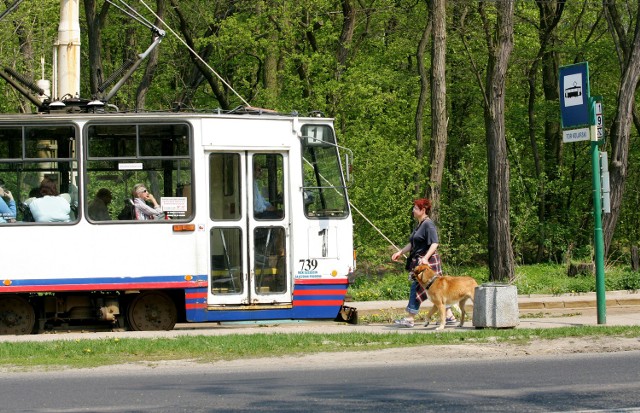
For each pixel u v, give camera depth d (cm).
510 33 4997
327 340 2497
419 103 6291
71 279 2920
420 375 2016
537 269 5531
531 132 7206
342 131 5306
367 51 6975
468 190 6116
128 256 2952
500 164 5022
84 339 2553
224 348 2384
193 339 2503
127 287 2944
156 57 5528
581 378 1947
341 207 3128
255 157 3070
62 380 1998
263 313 3036
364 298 4034
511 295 2717
